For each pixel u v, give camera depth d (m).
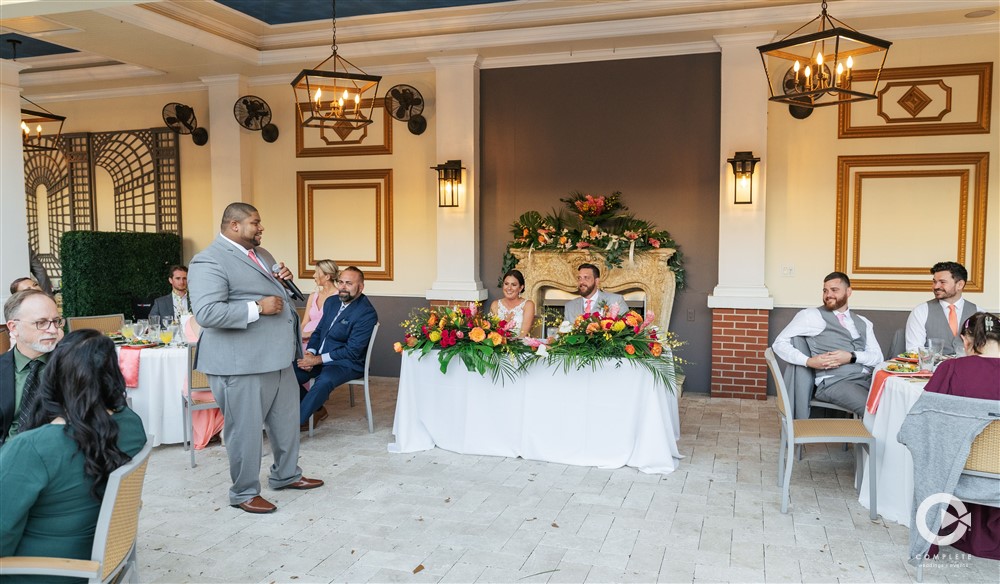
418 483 4.48
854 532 3.70
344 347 5.70
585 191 7.42
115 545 2.10
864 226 6.74
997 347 3.21
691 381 7.24
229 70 7.92
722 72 6.81
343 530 3.75
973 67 6.36
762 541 3.59
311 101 5.39
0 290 6.40
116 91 8.87
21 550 2.02
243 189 8.34
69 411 2.03
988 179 6.39
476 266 7.69
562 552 3.47
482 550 3.50
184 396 5.14
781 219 6.95
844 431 3.98
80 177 9.08
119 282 7.93
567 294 7.43
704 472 4.69
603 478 4.57
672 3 6.39
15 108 6.55
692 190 7.12
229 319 3.72
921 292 6.62
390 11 6.74
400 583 3.16
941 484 3.05
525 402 4.93
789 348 4.82
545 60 7.42
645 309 7.13
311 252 8.36
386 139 7.99
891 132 6.60
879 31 6.51
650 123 7.20
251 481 4.02
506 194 7.67
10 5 3.19
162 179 8.77
